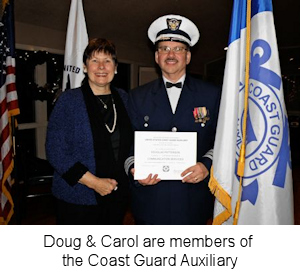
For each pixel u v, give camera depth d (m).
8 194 2.71
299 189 4.41
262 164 1.26
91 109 1.52
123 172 1.59
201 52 7.72
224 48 7.61
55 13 4.34
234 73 1.33
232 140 1.35
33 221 3.13
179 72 1.62
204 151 1.60
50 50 4.80
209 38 6.82
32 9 4.14
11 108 2.66
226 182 1.37
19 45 4.37
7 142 2.64
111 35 5.51
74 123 1.50
